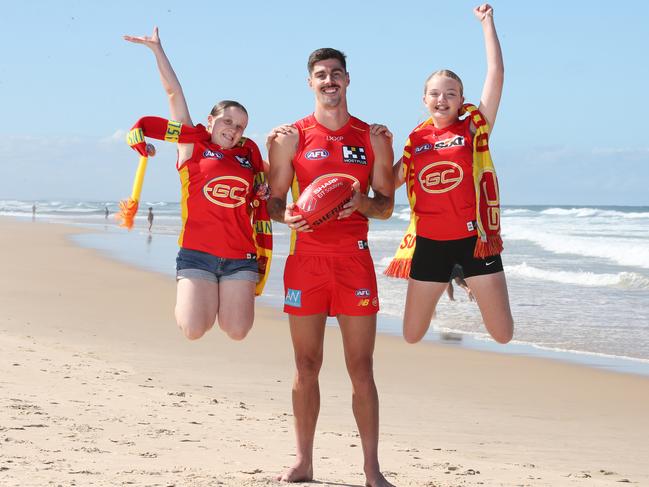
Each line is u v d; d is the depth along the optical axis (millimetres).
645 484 6645
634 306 18109
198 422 7629
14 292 18938
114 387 9102
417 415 9211
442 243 5863
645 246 34000
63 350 11633
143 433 6934
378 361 12445
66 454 5938
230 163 5828
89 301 18047
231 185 5781
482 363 12359
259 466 5992
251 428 7566
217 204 5766
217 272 5770
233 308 5762
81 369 10086
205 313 5668
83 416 7414
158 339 13438
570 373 11734
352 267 5559
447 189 5809
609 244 36031
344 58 5734
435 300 5992
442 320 16141
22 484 4957
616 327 15445
